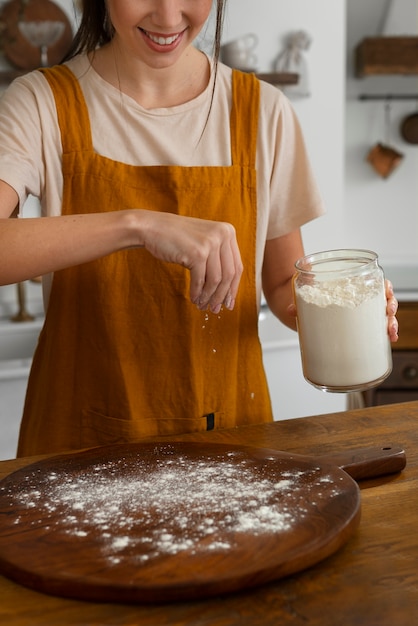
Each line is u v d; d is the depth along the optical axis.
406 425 1.34
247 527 0.93
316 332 1.21
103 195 1.50
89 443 1.53
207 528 0.93
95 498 1.03
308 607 0.82
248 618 0.81
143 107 1.51
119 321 1.50
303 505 0.98
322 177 2.95
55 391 1.52
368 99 3.69
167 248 1.20
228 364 1.56
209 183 1.53
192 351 1.51
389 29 3.56
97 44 1.54
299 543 0.89
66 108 1.48
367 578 0.88
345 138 3.75
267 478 1.07
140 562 0.87
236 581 0.83
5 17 2.79
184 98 1.54
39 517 0.98
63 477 1.11
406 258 3.83
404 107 3.75
